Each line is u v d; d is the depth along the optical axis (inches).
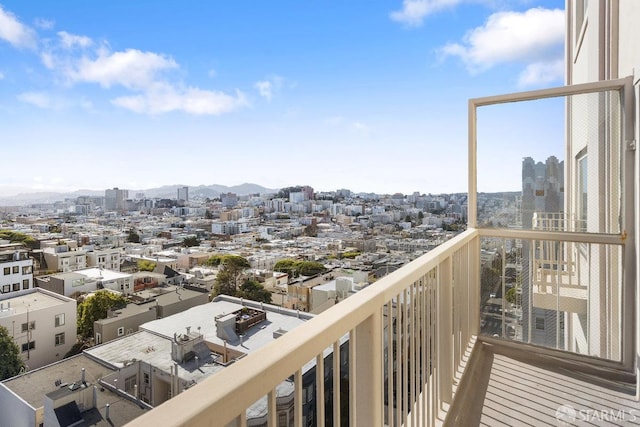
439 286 69.2
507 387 85.3
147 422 15.4
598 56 141.0
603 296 101.3
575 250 108.2
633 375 87.0
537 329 107.6
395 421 45.1
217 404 17.6
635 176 85.5
